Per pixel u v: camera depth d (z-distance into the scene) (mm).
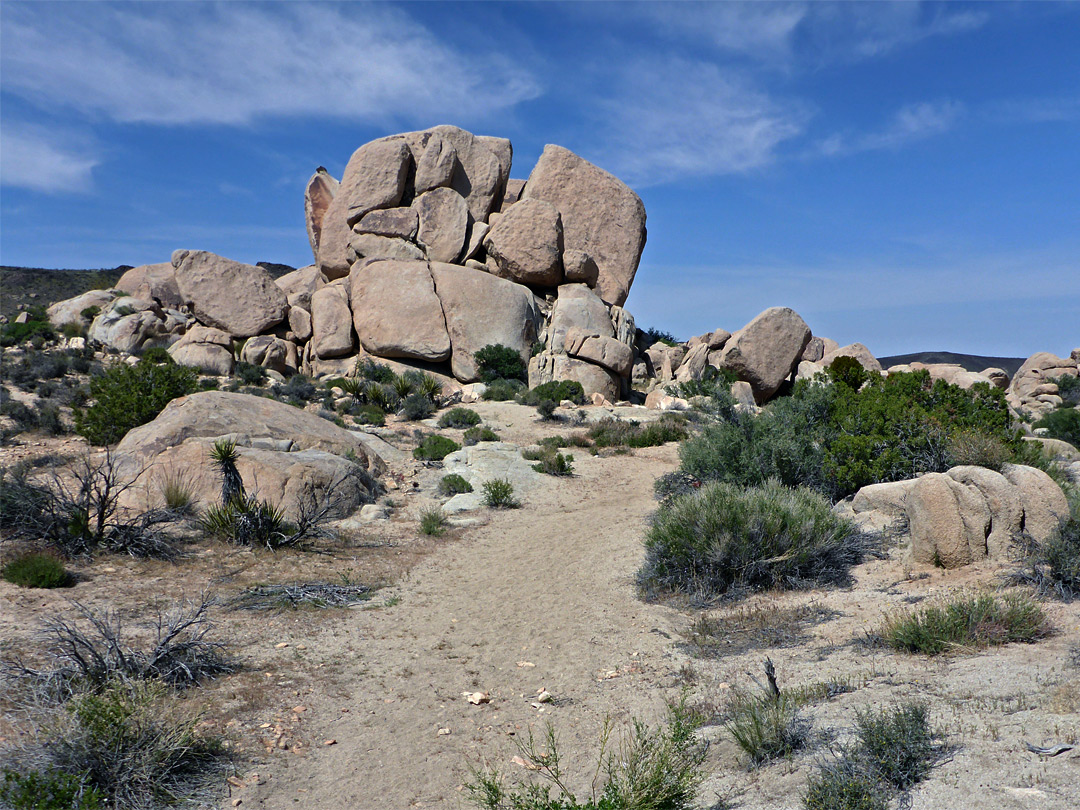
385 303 38594
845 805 4086
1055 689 5215
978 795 3979
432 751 6121
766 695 6023
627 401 38594
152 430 16484
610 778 5066
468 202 46594
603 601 10547
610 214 46875
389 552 13531
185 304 41500
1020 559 8586
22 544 11195
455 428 27812
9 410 23969
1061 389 43406
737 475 15352
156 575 10836
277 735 6250
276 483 15000
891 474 13109
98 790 4879
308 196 50594
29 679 6484
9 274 83500
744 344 37438
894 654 6848
